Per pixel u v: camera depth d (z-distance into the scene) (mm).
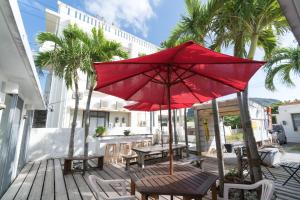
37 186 4746
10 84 3795
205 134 10047
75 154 9312
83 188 4621
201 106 9961
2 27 1836
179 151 7977
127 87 2994
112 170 6668
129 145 8617
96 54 7262
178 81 2896
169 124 2746
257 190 3518
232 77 2455
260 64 1917
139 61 1944
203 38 4391
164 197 4039
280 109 17156
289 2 1205
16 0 1596
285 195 4105
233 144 8344
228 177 4277
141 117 16969
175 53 1844
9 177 4605
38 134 8625
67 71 6824
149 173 2797
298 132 15852
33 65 3117
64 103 12078
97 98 13906
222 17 3953
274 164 6914
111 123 15180
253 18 3721
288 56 6688
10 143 4098
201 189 2012
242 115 4195
